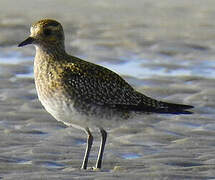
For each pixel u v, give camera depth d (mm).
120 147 16094
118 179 13227
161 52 28828
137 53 28516
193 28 35125
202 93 21641
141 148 16016
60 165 14641
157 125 18031
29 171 13852
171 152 15617
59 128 17609
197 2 44188
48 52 15039
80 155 15398
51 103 14672
